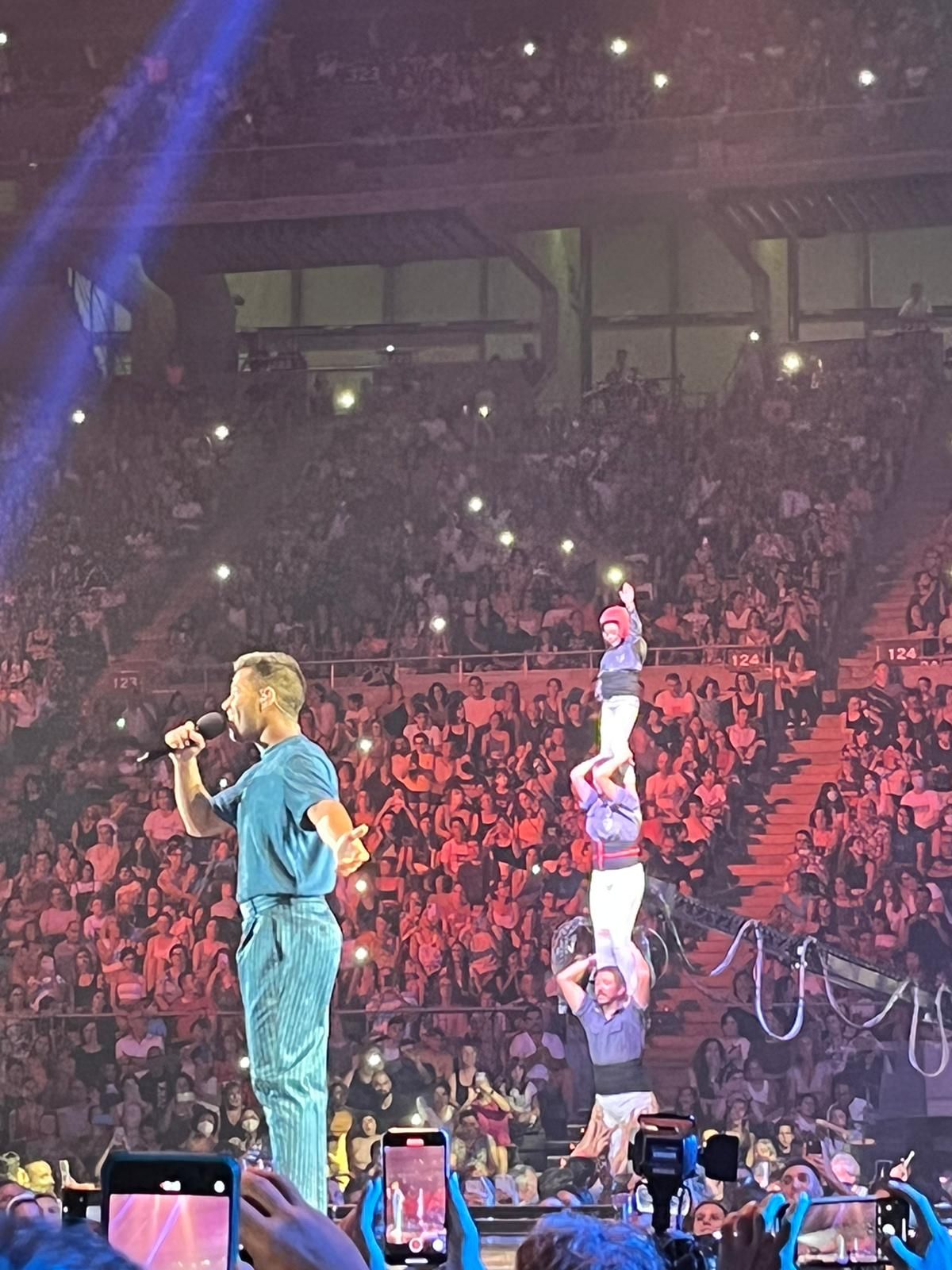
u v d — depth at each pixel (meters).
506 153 25.45
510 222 26.25
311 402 26.94
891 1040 19.19
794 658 22.53
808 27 24.77
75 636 25.34
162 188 26.31
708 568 23.98
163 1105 20.33
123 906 22.05
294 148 25.94
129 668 25.05
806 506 24.33
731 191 25.12
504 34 25.86
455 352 28.39
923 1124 18.64
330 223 26.56
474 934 20.72
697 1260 2.81
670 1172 2.94
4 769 24.11
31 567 26.00
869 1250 3.16
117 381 27.31
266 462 26.56
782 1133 16.95
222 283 28.39
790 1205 2.78
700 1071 18.89
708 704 22.16
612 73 25.34
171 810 22.89
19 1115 20.61
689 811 21.38
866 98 24.48
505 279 28.47
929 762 21.00
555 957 16.09
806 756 22.06
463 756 22.34
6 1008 21.62
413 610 24.58
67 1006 21.52
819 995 19.39
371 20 26.25
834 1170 15.25
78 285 27.78
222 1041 20.84
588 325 28.08
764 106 24.84
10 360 27.28
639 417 25.58
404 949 20.81
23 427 26.91
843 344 25.55
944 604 22.89
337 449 26.38
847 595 23.70
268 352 28.48
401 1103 19.23
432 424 26.27
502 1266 11.30
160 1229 2.23
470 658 23.92
